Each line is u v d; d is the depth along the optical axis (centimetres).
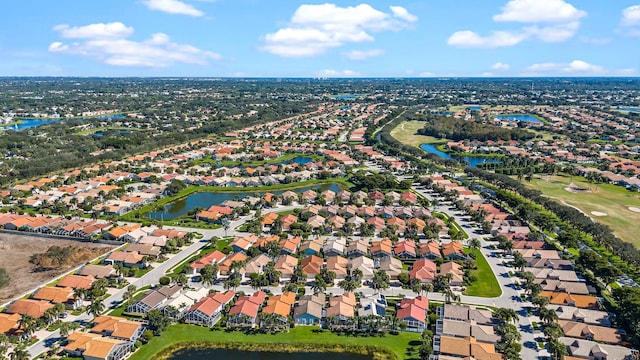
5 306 17412
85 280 19012
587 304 17488
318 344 15612
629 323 15788
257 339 15875
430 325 16512
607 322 16275
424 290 18875
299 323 16775
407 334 16225
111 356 14475
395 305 17988
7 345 14988
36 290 18562
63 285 18850
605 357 14275
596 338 15400
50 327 16288
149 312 16288
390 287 19550
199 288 19150
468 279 19750
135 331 15525
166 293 17900
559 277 19762
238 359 14900
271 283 19688
